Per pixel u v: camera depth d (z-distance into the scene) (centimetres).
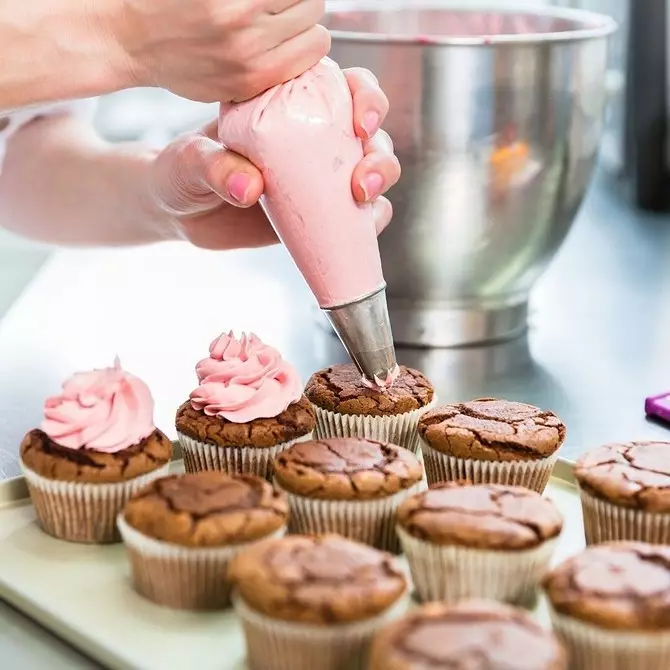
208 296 129
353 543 81
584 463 89
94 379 90
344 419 99
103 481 87
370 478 88
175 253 143
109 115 173
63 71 90
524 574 83
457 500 85
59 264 138
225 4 84
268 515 83
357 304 89
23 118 122
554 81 108
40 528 90
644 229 151
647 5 149
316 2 86
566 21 117
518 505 84
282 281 134
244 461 94
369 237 88
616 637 76
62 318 122
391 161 87
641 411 105
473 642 72
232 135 86
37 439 90
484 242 111
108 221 119
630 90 155
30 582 84
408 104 106
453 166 108
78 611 82
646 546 80
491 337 117
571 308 126
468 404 97
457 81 106
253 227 108
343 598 76
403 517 84
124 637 80
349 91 87
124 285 132
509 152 108
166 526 82
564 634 78
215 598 83
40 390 107
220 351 96
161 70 88
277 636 77
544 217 112
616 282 134
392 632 73
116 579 85
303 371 110
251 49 85
